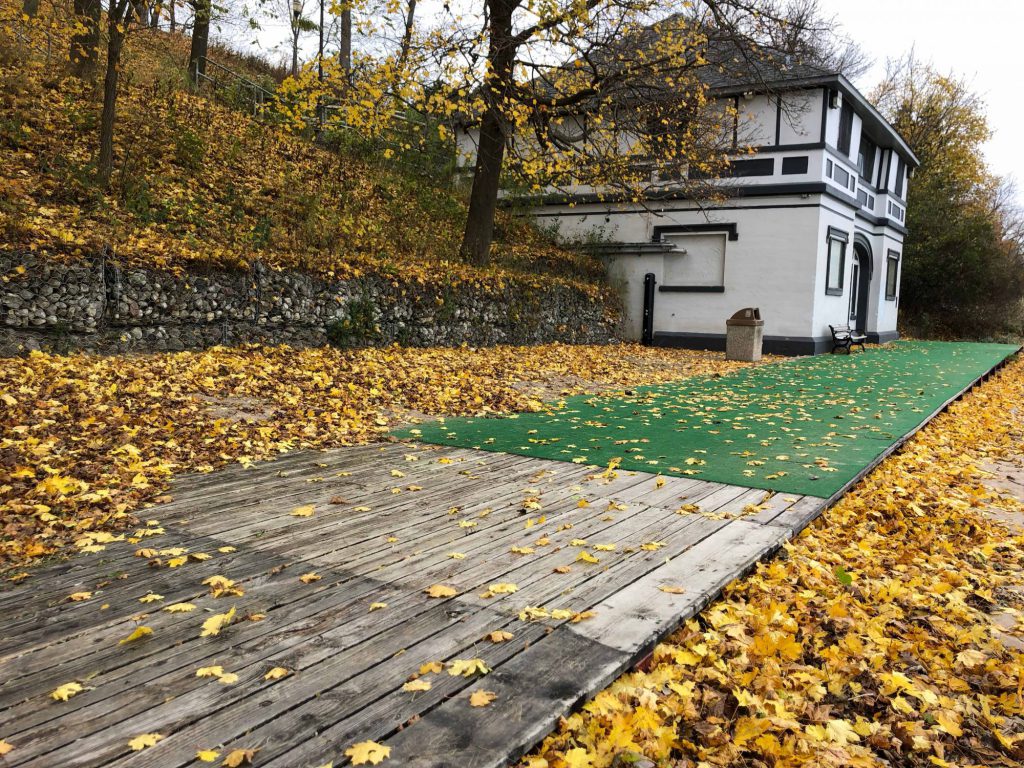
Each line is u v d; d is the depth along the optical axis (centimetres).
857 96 1870
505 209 2170
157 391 728
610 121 1495
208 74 2055
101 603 313
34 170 1094
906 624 356
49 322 827
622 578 351
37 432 565
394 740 217
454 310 1380
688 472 576
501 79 1282
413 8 1552
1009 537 502
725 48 1566
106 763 202
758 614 333
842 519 498
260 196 1400
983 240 2983
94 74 1555
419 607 314
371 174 1850
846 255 2031
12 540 384
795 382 1236
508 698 241
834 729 259
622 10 1335
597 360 1452
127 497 466
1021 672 301
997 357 1844
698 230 1938
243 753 204
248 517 441
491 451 649
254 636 284
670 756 240
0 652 267
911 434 780
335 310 1154
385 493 504
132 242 952
